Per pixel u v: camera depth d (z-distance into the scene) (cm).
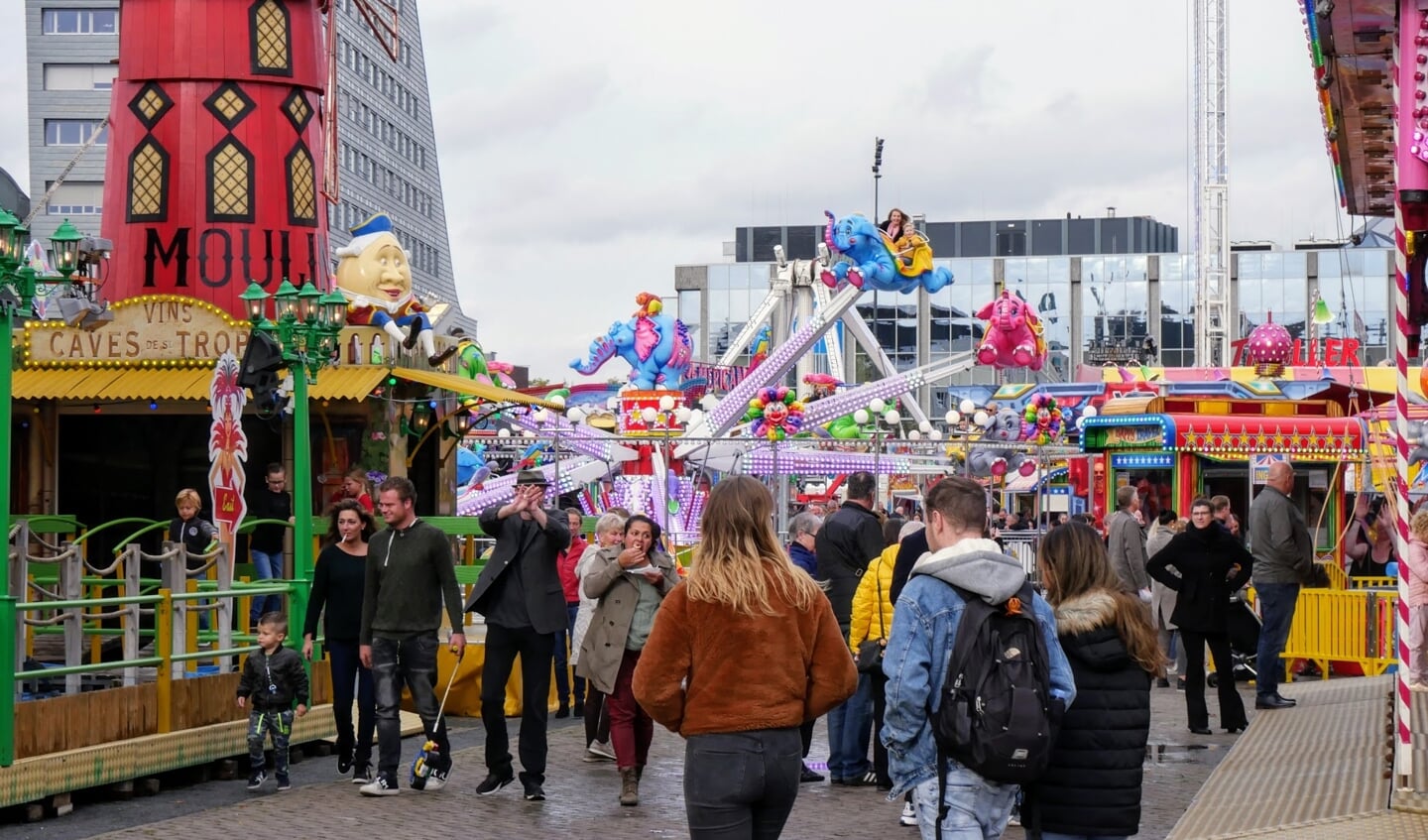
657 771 1270
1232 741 1370
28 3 7950
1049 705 631
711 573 628
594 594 1116
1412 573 1529
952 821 639
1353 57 1130
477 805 1098
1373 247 8888
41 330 1962
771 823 639
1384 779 995
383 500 1137
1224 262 7838
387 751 1133
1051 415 3155
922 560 647
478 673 1609
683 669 632
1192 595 1403
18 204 4375
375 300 2147
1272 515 1504
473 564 1831
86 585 1518
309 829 1005
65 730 1086
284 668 1168
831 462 3222
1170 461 2394
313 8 2231
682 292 9594
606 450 3206
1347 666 1916
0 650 1029
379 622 1138
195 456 2089
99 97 7969
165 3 2158
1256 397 2520
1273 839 857
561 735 1489
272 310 2130
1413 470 2033
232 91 2158
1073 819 660
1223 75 7838
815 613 637
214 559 1401
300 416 1410
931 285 3462
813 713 643
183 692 1202
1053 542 684
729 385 4856
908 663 636
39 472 2027
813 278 4494
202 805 1116
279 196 2169
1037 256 10156
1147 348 6469
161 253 2142
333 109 2302
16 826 1031
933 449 3606
